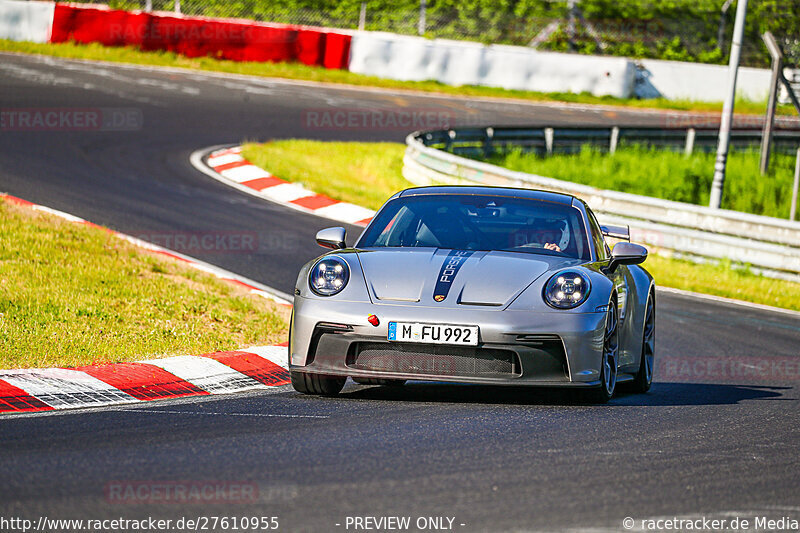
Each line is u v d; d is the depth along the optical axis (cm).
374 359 2134
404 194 2600
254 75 11175
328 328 2147
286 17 13250
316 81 11388
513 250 2358
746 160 10338
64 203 5016
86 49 10956
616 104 12744
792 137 11656
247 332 3019
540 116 10838
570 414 2116
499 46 13450
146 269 3666
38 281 3212
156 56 11181
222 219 5159
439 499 1396
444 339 2075
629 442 1852
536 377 2100
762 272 5606
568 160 9106
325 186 6334
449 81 12256
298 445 1706
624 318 2494
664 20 14550
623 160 9300
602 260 2445
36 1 11381
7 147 6400
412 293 2141
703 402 2477
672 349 3488
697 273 5450
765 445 1914
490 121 10031
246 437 1759
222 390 2361
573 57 12675
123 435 1750
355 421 1945
